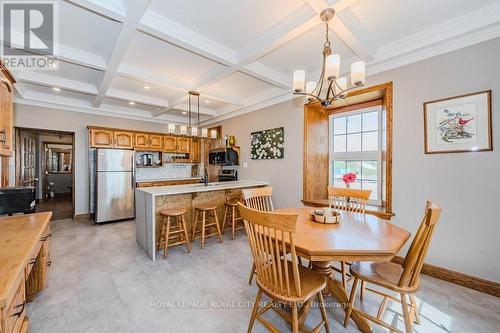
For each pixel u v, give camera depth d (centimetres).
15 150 411
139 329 158
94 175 453
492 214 199
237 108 480
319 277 150
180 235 319
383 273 156
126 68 298
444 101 222
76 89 360
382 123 305
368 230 161
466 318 168
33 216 187
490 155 200
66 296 195
